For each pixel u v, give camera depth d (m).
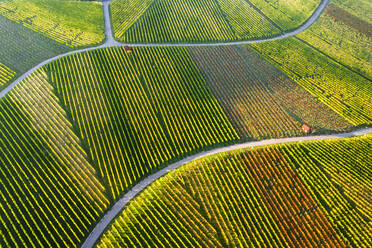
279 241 43.03
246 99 67.50
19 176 47.72
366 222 46.81
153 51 78.06
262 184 49.91
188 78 70.94
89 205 44.97
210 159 53.22
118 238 41.44
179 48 80.50
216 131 59.00
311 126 63.09
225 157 53.97
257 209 46.56
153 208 45.16
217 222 44.38
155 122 59.59
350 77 79.38
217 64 77.06
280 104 67.44
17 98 61.38
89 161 51.12
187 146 55.59
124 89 66.00
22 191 45.72
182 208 45.47
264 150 55.66
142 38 82.81
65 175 48.56
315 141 59.56
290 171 52.62
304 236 43.84
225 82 71.56
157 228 42.88
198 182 49.12
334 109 68.19
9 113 58.16
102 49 76.25
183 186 48.44
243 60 79.88
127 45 79.50
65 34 80.56
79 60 72.12
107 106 61.59
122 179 49.09
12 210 43.28
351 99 72.00
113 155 52.56
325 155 56.53
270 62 80.56
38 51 74.12
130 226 42.88
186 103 64.56
